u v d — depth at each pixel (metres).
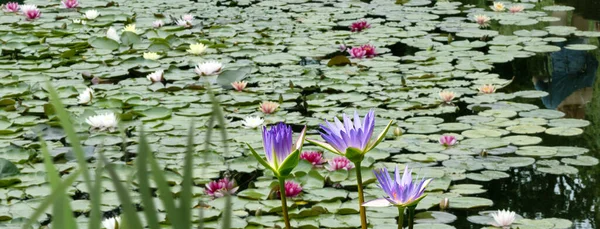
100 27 7.86
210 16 8.35
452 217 3.50
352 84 5.69
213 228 3.33
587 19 8.05
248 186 3.81
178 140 4.49
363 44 7.00
